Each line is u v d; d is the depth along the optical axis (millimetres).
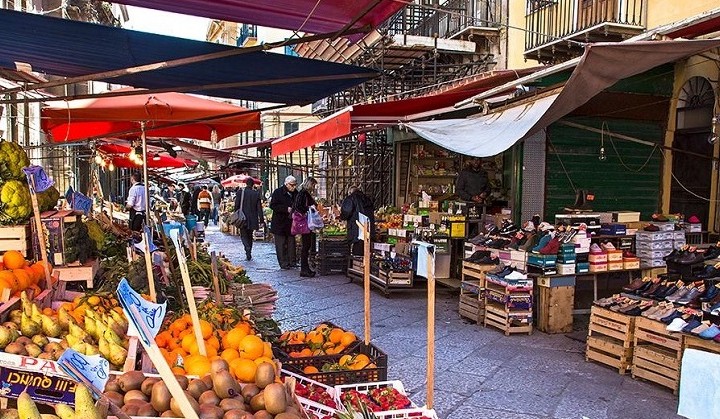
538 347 6574
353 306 8688
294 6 4438
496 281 7219
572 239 7219
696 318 5117
